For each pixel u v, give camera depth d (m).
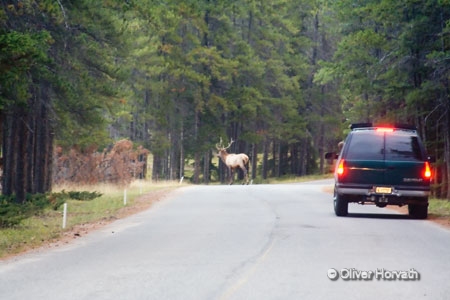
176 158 191.88
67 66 73.75
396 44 87.00
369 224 49.94
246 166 143.25
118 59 104.69
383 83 95.94
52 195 75.31
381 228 47.28
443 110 87.50
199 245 39.41
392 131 54.25
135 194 98.06
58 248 40.78
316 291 25.92
